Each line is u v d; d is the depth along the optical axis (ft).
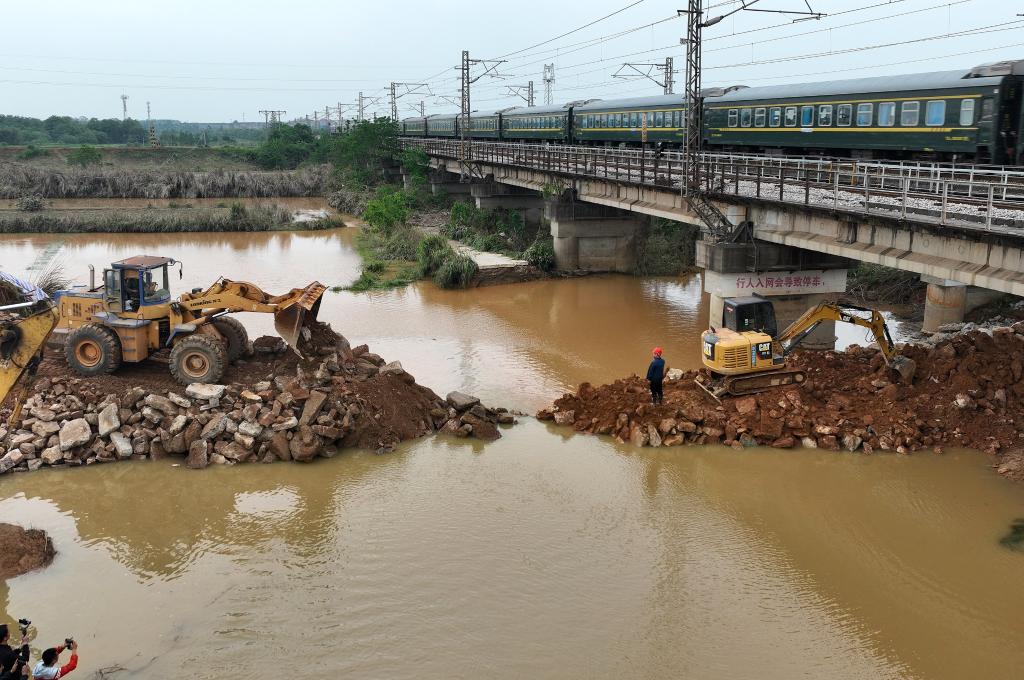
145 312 65.05
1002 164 83.51
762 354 67.82
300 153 373.61
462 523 52.31
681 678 38.06
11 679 35.17
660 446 64.49
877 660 39.42
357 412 63.72
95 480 58.13
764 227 86.89
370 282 131.54
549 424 69.77
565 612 43.04
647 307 117.50
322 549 49.26
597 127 170.19
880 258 71.61
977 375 67.10
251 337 94.63
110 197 270.46
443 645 40.32
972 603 43.98
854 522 52.70
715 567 47.52
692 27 91.61
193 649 40.04
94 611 43.19
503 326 105.50
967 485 57.36
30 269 140.26
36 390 63.21
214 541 50.29
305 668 38.68
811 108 108.17
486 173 191.11
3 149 352.49
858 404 67.82
